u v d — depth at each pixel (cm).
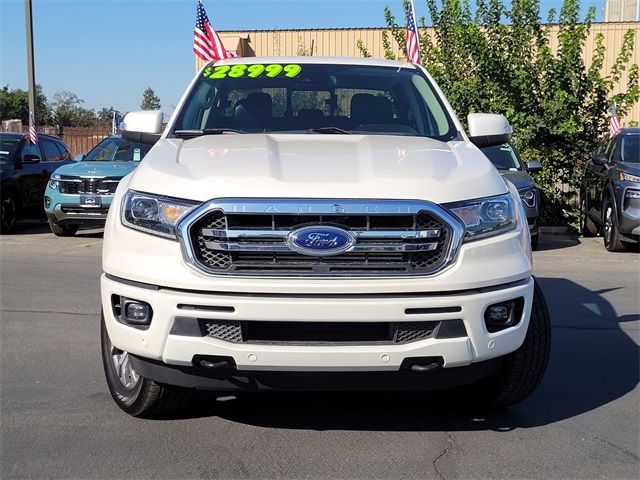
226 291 344
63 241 1274
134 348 362
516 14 1641
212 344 346
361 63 555
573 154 1611
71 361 552
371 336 350
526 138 1574
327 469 369
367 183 359
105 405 457
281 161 388
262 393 480
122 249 369
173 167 384
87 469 366
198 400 466
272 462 377
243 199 348
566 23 1634
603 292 844
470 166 398
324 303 340
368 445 399
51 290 820
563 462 380
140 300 358
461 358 355
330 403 464
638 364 556
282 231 346
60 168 1310
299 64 549
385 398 474
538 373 411
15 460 376
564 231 1558
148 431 415
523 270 372
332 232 347
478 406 440
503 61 1587
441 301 349
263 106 511
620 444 404
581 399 477
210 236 348
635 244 1248
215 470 367
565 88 1605
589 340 627
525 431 421
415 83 537
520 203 401
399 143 440
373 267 349
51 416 437
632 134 1282
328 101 516
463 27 1628
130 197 377
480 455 388
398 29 1873
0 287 835
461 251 356
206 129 491
